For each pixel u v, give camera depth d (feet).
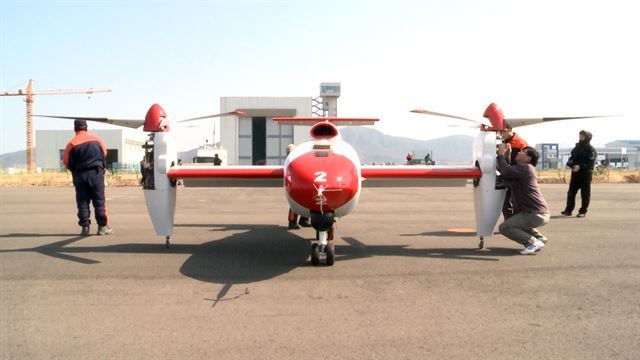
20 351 12.29
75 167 30.27
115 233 31.94
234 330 13.74
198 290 17.90
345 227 34.99
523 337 13.19
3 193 72.43
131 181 104.27
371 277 19.86
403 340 12.98
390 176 24.84
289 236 31.14
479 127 25.86
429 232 32.58
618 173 120.47
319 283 18.92
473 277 19.80
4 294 17.34
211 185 27.04
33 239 29.48
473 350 12.30
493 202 25.30
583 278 19.53
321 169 21.20
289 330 13.73
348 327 13.96
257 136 219.41
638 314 15.07
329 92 223.71
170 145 25.17
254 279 19.57
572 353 12.10
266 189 85.46
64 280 19.33
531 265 22.00
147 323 14.33
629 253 24.61
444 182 27.30
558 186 87.04
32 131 375.04
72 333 13.52
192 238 30.17
